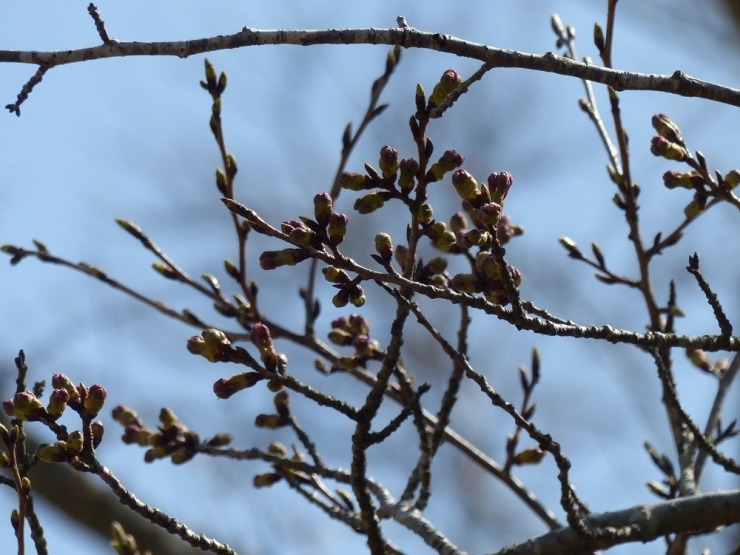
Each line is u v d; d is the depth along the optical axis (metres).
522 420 2.82
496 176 2.62
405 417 2.91
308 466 3.53
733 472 3.38
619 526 3.21
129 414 3.62
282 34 2.75
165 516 2.79
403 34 2.73
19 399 2.64
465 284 2.71
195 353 2.78
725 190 3.38
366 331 3.30
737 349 2.91
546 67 2.75
